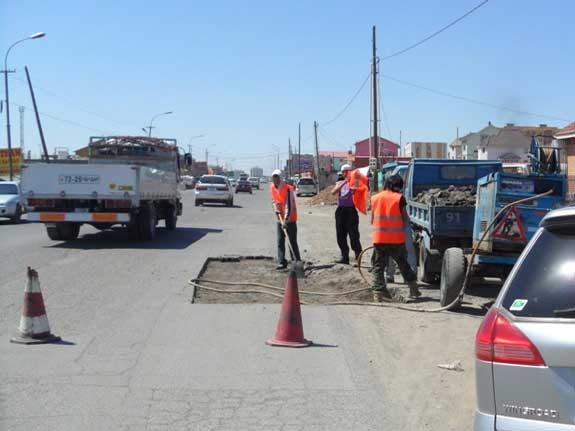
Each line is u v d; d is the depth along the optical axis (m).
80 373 6.54
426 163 13.84
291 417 5.52
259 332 8.28
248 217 31.30
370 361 7.12
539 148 13.05
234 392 6.09
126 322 8.70
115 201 17.30
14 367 6.70
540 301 3.53
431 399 6.00
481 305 10.09
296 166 132.50
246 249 17.47
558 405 3.33
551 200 9.30
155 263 14.27
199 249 17.14
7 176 66.12
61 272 12.78
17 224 25.91
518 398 3.43
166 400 5.86
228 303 10.16
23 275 12.31
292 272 7.81
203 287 11.30
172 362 6.96
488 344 3.57
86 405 5.70
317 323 8.84
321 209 43.25
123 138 22.61
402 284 12.26
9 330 8.16
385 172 17.69
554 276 3.58
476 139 98.81
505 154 77.12
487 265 9.87
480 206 9.93
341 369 6.82
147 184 18.39
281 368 6.82
